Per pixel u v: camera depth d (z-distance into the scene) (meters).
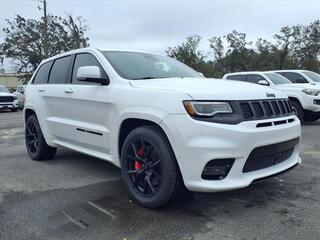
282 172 4.03
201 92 3.69
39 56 44.28
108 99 4.47
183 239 3.32
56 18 44.09
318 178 5.08
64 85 5.52
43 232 3.50
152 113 3.83
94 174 5.48
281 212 3.88
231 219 3.72
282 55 57.19
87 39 44.22
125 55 5.14
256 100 3.87
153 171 3.94
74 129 5.25
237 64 60.41
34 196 4.52
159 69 5.07
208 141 3.51
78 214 3.92
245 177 3.67
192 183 3.58
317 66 56.44
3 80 67.69
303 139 8.31
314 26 55.62
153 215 3.85
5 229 3.57
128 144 4.17
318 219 3.68
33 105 6.34
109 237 3.38
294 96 10.95
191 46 64.56
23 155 7.03
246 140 3.57
